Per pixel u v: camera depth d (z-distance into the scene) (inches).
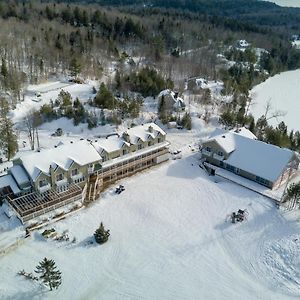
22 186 2341.3
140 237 2171.5
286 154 2726.4
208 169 2955.2
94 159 2564.0
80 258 2000.5
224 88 4864.7
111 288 1845.5
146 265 1984.5
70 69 4571.9
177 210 2416.3
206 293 1847.9
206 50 6481.3
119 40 6181.1
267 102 5014.8
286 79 6392.7
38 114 3491.6
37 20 6131.9
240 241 2172.7
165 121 3725.4
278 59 6855.3
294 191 2417.6
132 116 3705.7
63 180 2440.9
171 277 1924.2
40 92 4035.4
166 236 2188.7
